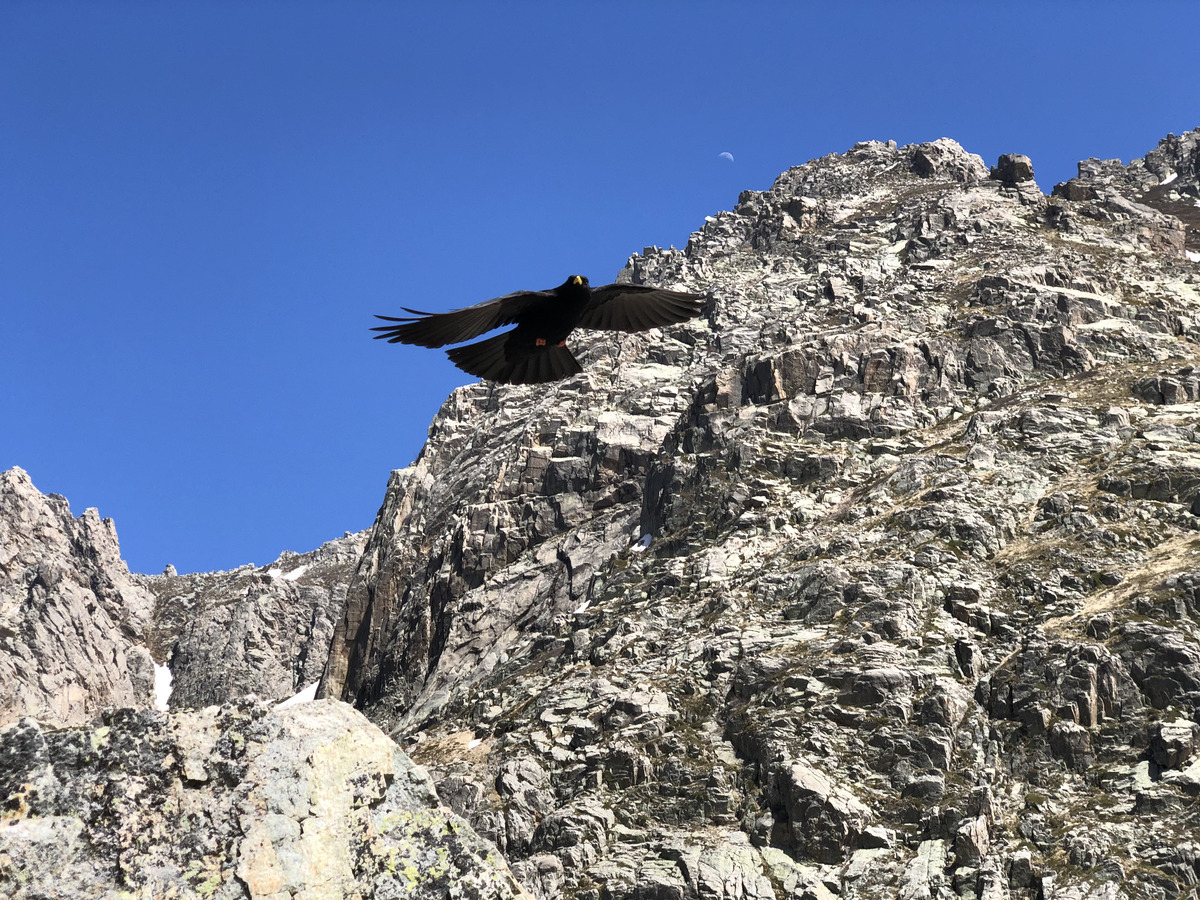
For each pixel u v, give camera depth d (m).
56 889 11.37
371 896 12.80
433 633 115.19
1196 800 56.16
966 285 122.88
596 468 117.31
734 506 95.81
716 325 131.75
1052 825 57.38
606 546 107.81
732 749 67.75
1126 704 63.28
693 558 91.56
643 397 123.12
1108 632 67.25
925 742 63.41
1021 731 63.38
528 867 60.50
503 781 68.12
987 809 58.69
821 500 94.00
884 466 97.00
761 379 108.12
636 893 58.22
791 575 81.38
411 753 82.19
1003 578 77.19
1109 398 98.81
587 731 71.88
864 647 71.44
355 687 123.38
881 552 81.50
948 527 82.25
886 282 130.00
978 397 104.69
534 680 85.88
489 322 8.21
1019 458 91.19
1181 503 81.19
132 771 12.30
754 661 72.50
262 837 12.37
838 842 58.72
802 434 102.69
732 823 62.75
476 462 133.12
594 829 62.81
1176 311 115.38
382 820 13.45
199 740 12.77
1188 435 89.00
